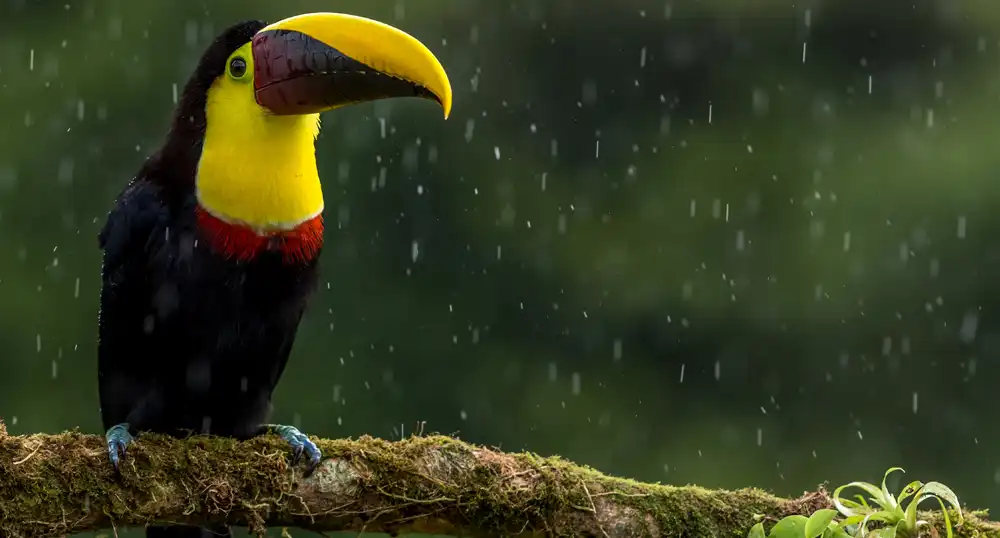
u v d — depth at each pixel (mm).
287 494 6699
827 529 6637
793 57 20422
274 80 7223
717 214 19531
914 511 6562
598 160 19859
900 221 19312
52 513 6430
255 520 6672
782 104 20234
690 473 18656
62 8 18047
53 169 17484
